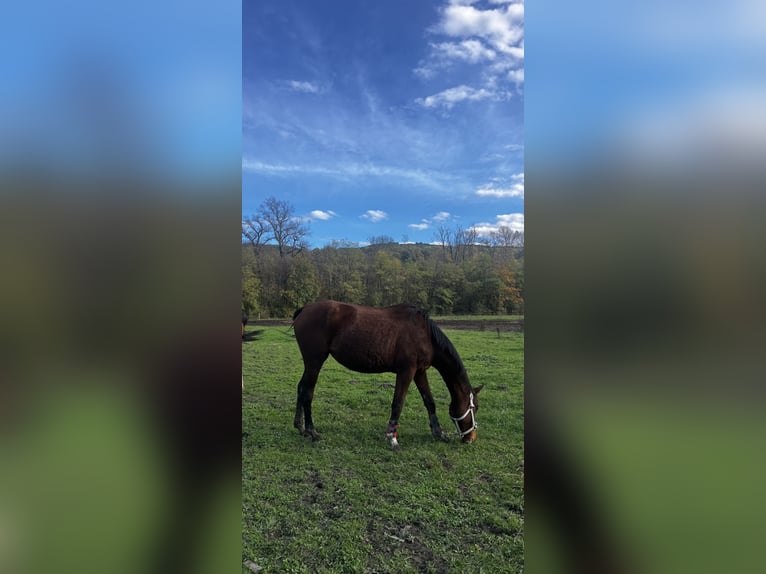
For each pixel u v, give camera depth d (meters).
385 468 4.45
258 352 9.70
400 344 5.04
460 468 4.44
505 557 3.02
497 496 3.86
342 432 5.50
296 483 4.10
